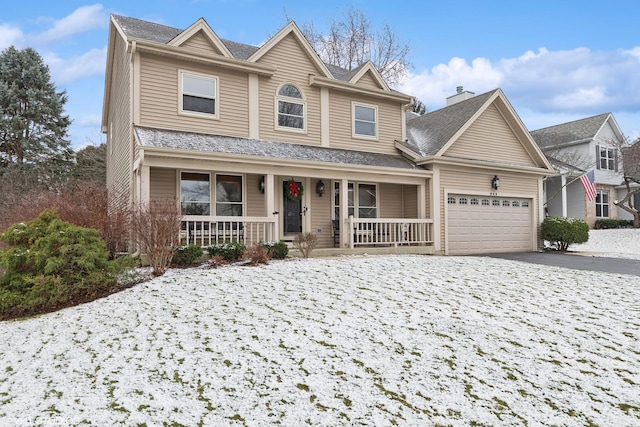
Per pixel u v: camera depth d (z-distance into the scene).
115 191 11.72
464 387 4.25
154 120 11.48
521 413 3.81
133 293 7.54
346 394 4.07
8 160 26.34
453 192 14.70
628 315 6.42
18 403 3.93
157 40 11.89
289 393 4.07
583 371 4.61
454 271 9.52
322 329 5.68
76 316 6.57
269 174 11.59
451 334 5.58
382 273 9.00
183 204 11.90
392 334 5.54
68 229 7.74
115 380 4.36
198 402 3.91
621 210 27.55
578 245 19.94
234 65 12.48
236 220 10.83
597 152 26.19
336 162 12.47
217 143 11.48
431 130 16.47
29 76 27.30
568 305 6.94
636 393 4.16
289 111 13.62
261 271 8.93
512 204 16.45
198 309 6.56
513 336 5.54
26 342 5.63
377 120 15.24
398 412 3.78
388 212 15.73
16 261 7.46
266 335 5.48
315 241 11.63
